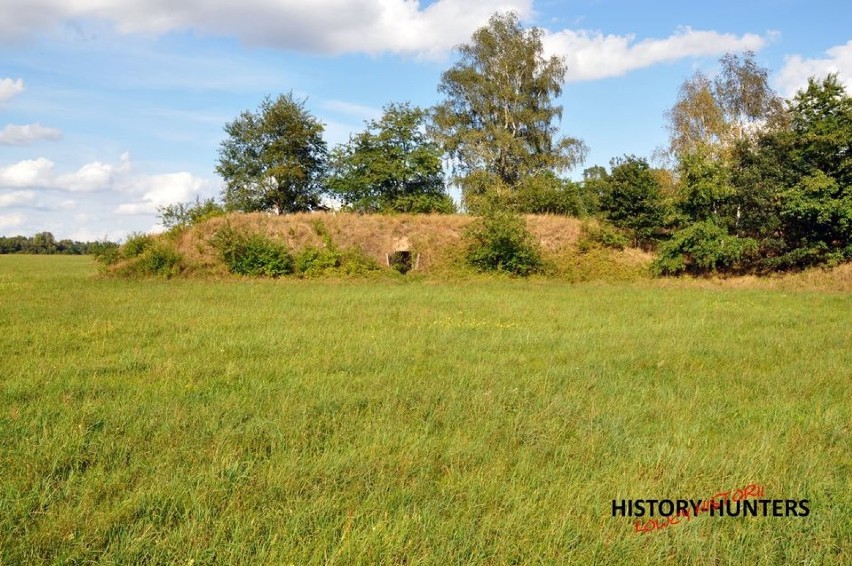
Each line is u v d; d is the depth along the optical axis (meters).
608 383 8.86
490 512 4.73
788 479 5.44
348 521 4.51
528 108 45.59
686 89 41.88
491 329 14.08
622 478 5.37
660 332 13.82
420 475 5.39
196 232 32.53
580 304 19.88
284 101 51.09
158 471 5.35
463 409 7.45
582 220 36.25
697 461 5.75
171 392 8.02
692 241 32.12
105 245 31.89
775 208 31.95
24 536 4.29
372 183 44.22
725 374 9.57
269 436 6.32
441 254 33.69
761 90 39.56
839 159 29.44
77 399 7.69
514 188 45.12
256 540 4.26
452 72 45.66
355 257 32.06
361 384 8.62
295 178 51.06
